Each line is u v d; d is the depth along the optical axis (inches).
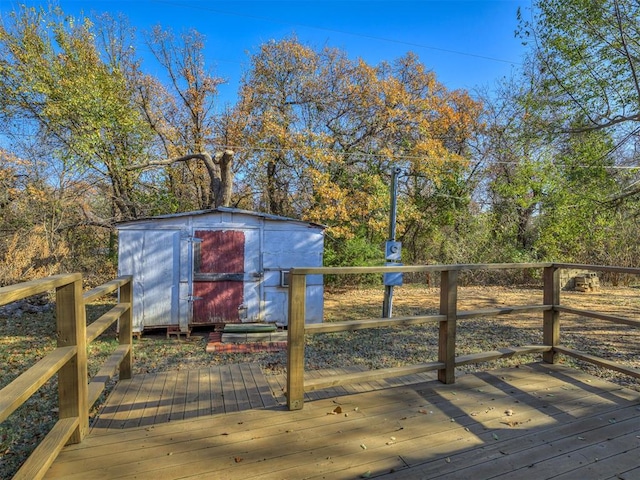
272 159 497.0
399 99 523.2
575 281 468.4
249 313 256.2
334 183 472.4
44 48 402.9
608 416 101.7
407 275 583.8
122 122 437.4
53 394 140.6
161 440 88.8
